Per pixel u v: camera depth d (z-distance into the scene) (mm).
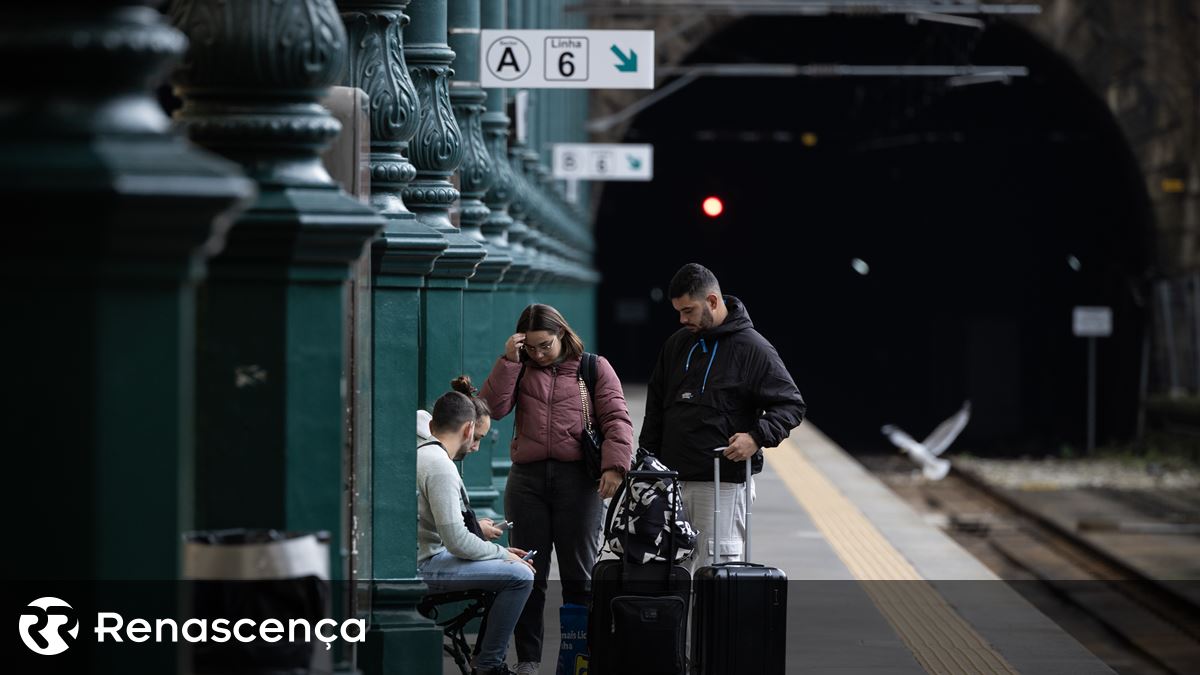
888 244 175750
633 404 108438
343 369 17047
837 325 183000
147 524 11438
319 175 16922
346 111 20047
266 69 16578
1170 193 110750
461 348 28828
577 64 39156
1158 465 102188
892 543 44312
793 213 177500
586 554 25906
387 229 22844
